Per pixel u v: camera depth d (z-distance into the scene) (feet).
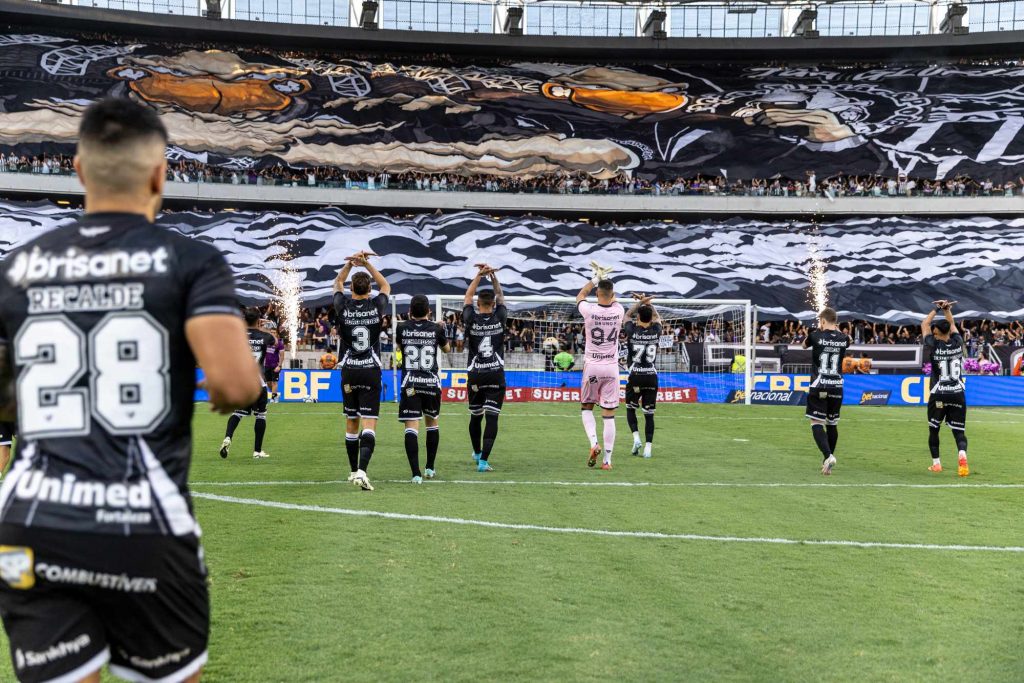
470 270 117.39
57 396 7.60
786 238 136.56
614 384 36.76
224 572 18.56
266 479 32.53
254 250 117.91
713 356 91.30
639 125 164.25
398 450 42.09
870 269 123.34
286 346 101.09
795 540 22.82
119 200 7.99
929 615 16.51
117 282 7.66
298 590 17.26
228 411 7.90
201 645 8.08
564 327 98.99
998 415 72.79
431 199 148.87
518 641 14.61
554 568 19.34
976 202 146.61
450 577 18.40
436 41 181.16
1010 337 112.47
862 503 29.07
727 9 188.44
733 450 44.80
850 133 161.38
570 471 35.73
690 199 149.69
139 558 7.48
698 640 14.87
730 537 23.02
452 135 158.10
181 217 126.31
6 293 7.82
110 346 7.61
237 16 182.50
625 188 151.23
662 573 19.12
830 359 36.14
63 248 7.80
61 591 7.58
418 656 13.85
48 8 165.17
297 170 147.84
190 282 7.73
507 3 183.62
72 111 146.20
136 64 161.27
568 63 187.11
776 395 82.74
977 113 163.32
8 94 146.20
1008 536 23.93
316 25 176.86
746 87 176.65
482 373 35.86
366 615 15.80
